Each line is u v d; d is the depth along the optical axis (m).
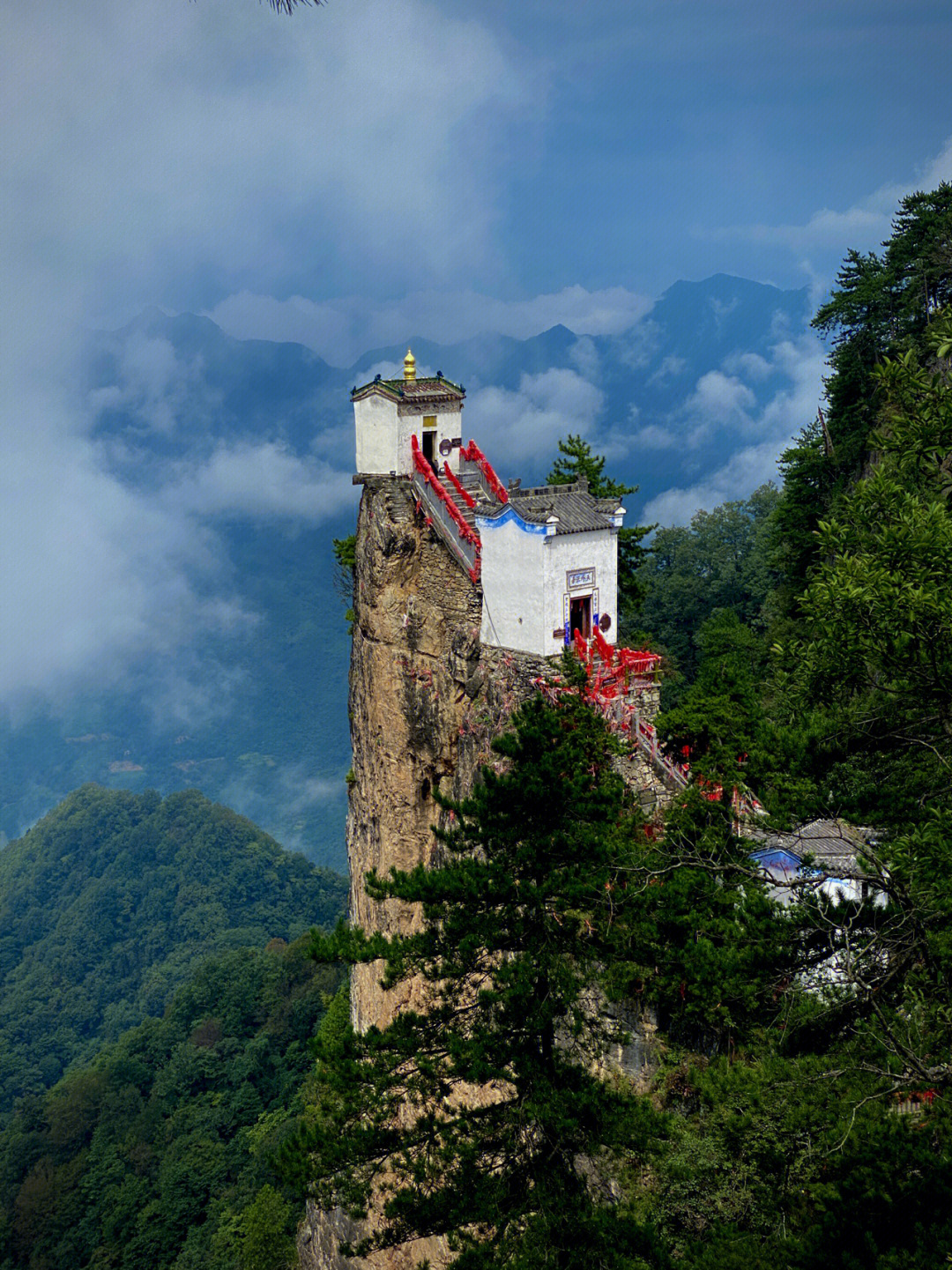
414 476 52.47
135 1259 108.56
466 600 48.56
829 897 25.78
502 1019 26.77
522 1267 23.94
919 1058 22.19
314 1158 27.45
